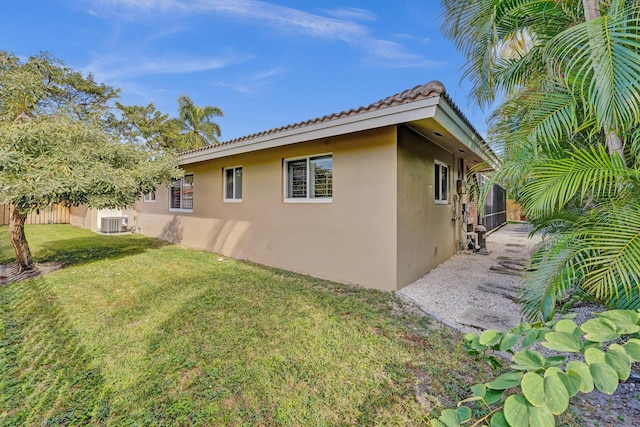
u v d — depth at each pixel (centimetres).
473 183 500
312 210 554
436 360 266
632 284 205
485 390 101
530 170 234
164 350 281
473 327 336
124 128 1858
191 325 334
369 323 340
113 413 205
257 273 567
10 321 345
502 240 1012
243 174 700
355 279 493
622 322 103
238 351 280
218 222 786
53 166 492
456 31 352
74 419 199
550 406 82
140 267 618
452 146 626
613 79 182
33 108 600
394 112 389
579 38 194
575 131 230
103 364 260
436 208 626
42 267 615
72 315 362
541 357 100
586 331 104
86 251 815
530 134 250
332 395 222
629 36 181
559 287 222
